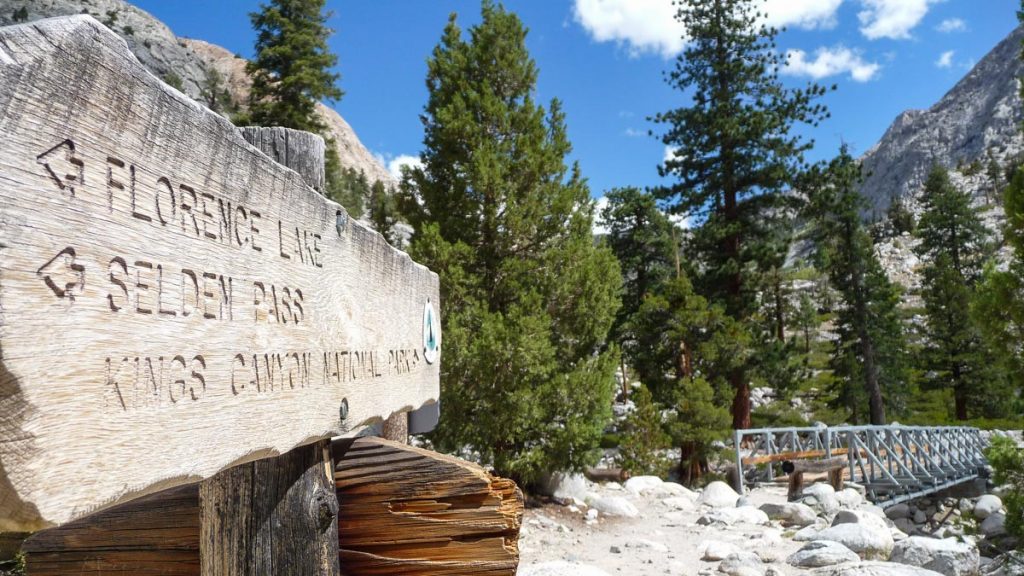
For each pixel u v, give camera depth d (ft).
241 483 5.79
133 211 3.42
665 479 55.06
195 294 3.91
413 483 6.71
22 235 2.75
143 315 3.46
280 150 6.43
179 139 3.80
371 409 6.88
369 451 6.87
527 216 36.73
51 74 2.92
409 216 39.88
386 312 7.56
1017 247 29.99
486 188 35.81
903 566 23.34
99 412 3.13
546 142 38.70
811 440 54.70
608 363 36.40
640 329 66.90
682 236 87.66
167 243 3.67
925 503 60.49
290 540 5.82
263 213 4.72
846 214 106.01
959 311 119.55
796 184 82.38
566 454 35.19
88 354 3.07
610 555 27.48
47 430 2.83
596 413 35.55
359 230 6.67
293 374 5.07
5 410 2.70
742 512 36.06
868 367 110.93
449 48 40.70
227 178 4.28
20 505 2.74
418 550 6.61
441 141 38.24
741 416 76.07
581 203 39.22
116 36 3.33
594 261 38.42
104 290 3.20
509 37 40.11
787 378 77.25
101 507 3.13
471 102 38.34
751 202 83.66
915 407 133.90
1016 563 28.07
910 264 260.42
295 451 5.97
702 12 84.17
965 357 116.78
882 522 34.30
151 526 6.30
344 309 6.18
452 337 33.32
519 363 33.09
